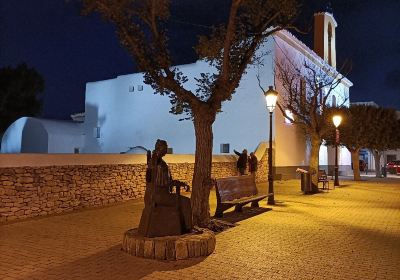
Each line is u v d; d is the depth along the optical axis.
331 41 35.53
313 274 6.16
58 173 11.64
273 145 24.98
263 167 24.03
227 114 26.33
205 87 11.90
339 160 36.78
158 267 6.39
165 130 28.77
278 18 10.05
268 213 12.12
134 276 5.91
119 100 31.05
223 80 9.45
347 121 25.86
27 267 6.24
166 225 7.29
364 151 49.66
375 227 10.02
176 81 9.36
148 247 6.84
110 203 13.50
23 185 10.61
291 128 26.94
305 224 10.30
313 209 13.08
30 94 34.22
